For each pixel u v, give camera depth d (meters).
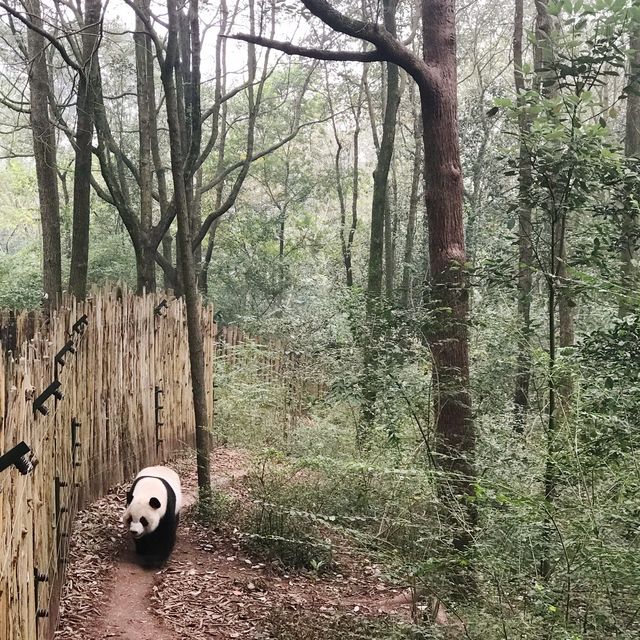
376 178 10.26
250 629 4.69
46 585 3.76
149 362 7.91
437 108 5.19
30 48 10.11
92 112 9.87
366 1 11.18
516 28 9.47
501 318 5.47
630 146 8.04
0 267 17.20
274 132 21.62
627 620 3.22
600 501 3.53
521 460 4.59
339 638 4.30
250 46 14.02
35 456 3.24
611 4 4.54
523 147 5.09
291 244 20.64
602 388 4.15
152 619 4.72
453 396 5.05
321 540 5.45
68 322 5.48
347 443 7.20
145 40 12.94
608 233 4.96
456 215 5.21
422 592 4.01
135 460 7.54
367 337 5.71
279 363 11.02
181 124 11.00
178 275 13.23
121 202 11.59
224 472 8.27
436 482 4.30
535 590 3.19
